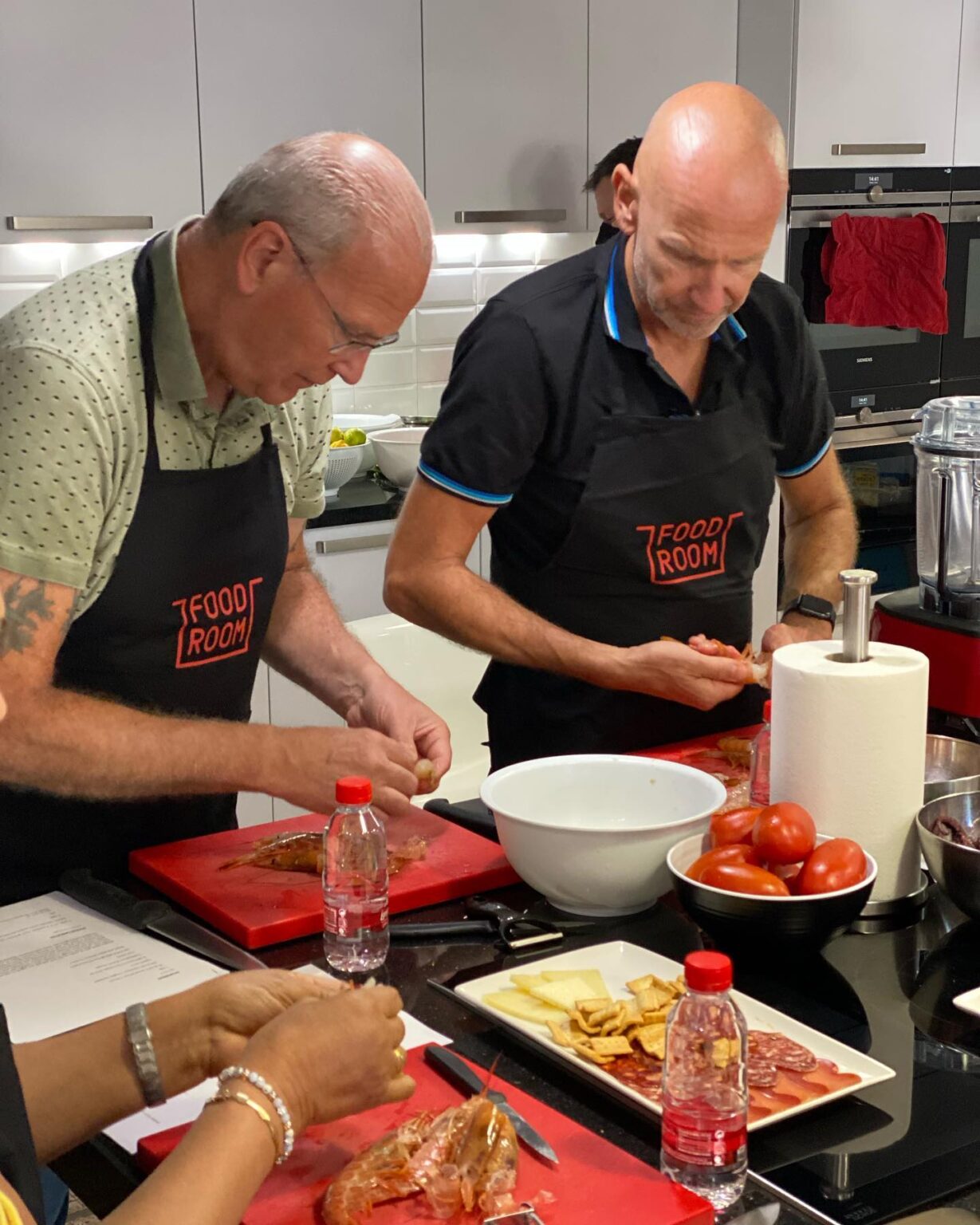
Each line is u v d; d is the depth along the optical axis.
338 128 3.37
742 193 1.73
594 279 1.96
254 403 1.63
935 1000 1.28
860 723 1.40
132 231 3.14
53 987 1.30
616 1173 0.99
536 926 1.42
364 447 3.50
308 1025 0.99
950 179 4.11
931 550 2.19
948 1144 1.04
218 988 1.11
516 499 2.04
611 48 3.76
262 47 3.22
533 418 1.93
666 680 1.88
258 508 1.70
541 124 3.69
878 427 4.11
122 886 1.58
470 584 1.95
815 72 3.80
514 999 1.23
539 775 1.59
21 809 1.62
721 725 2.11
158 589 1.62
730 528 2.08
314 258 1.42
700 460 2.00
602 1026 1.17
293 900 1.47
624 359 1.95
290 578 1.90
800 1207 0.97
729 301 1.82
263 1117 0.93
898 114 3.99
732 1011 0.99
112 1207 1.08
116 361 1.52
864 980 1.31
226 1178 0.90
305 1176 1.00
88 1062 1.08
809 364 2.14
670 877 1.44
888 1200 0.98
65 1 2.94
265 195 1.44
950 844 1.34
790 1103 1.07
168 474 1.58
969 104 4.14
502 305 1.95
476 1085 1.09
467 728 2.57
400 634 2.49
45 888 1.61
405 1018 1.24
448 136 3.54
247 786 1.51
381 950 1.34
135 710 1.52
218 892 1.49
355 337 1.47
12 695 1.46
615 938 1.40
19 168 2.96
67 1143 1.06
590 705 2.03
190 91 3.14
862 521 4.13
